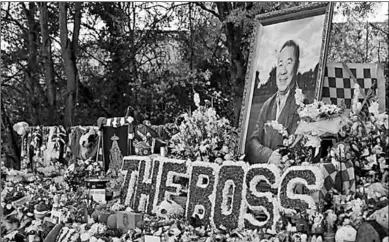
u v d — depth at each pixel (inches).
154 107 722.2
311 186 192.9
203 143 253.6
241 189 220.7
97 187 316.5
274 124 236.5
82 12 738.2
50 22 754.2
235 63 587.2
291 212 199.2
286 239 189.5
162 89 701.3
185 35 708.0
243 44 582.6
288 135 241.0
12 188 353.4
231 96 596.4
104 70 761.6
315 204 191.0
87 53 755.4
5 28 747.4
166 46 735.1
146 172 267.1
